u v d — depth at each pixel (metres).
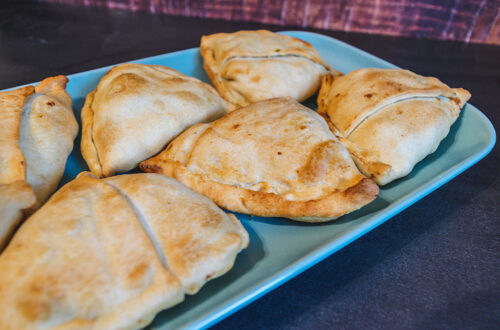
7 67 0.41
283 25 0.54
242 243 0.22
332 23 0.53
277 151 0.25
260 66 0.34
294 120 0.26
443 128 0.29
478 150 0.28
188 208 0.22
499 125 0.36
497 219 0.27
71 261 0.19
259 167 0.25
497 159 0.32
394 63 0.45
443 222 0.26
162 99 0.29
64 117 0.29
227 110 0.32
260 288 0.20
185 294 0.21
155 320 0.20
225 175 0.25
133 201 0.22
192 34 0.50
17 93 0.28
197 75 0.38
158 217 0.21
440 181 0.26
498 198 0.28
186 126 0.29
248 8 0.53
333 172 0.24
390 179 0.27
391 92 0.29
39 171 0.25
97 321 0.18
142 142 0.28
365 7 0.51
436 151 0.30
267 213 0.25
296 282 0.23
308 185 0.24
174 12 0.55
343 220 0.25
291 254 0.23
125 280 0.19
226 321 0.21
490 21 0.49
